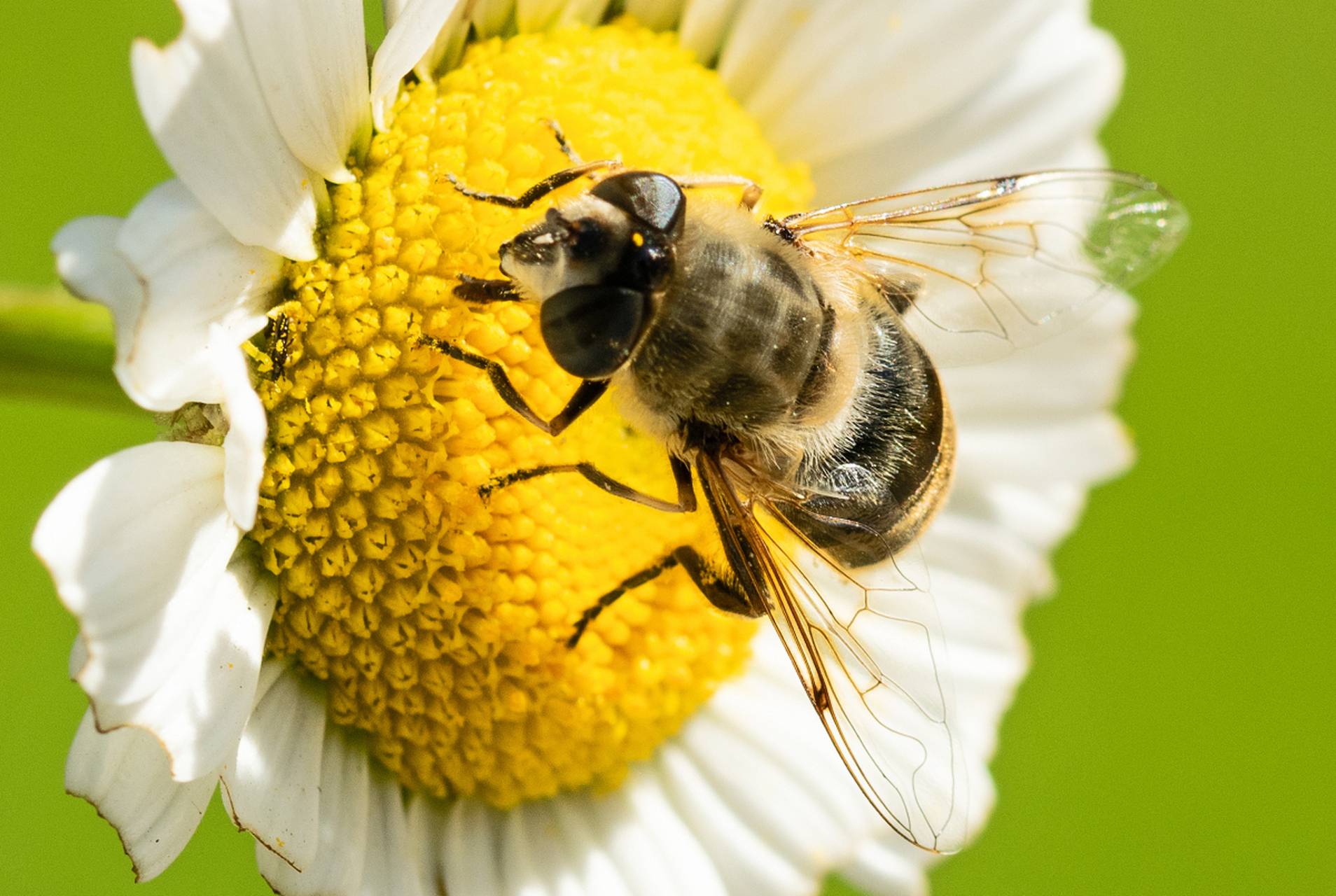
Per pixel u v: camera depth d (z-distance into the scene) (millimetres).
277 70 97
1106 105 113
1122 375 114
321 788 102
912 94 110
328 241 100
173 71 95
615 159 103
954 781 103
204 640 98
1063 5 110
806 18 109
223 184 97
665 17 108
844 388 103
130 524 96
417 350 101
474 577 102
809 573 105
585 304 99
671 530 104
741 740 110
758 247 102
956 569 114
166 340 96
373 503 101
